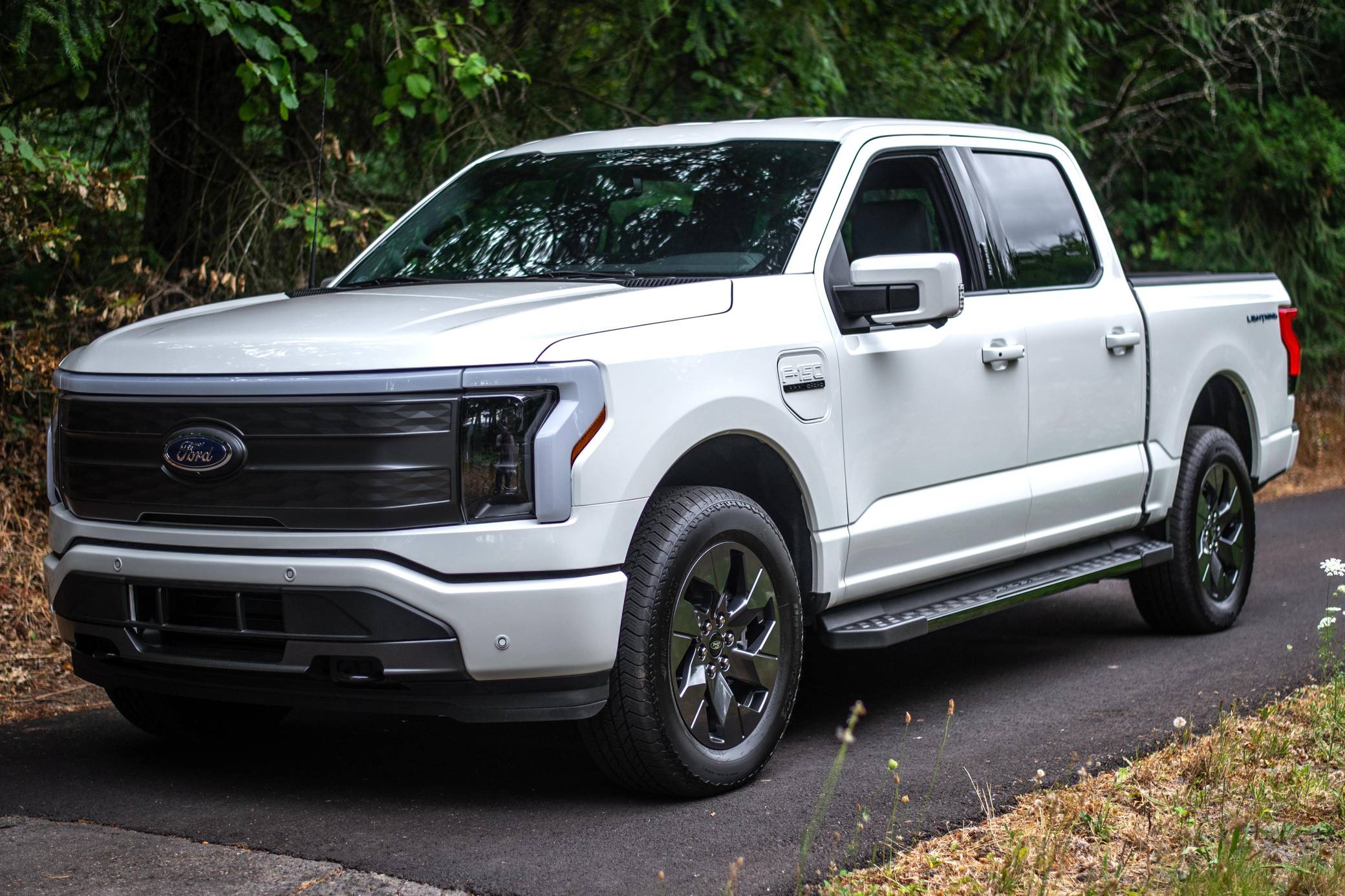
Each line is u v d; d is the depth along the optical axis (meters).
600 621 3.90
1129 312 6.16
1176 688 5.57
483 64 7.90
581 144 5.67
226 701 4.17
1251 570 6.89
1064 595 7.89
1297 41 15.29
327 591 3.83
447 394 3.83
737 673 4.35
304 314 4.33
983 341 5.32
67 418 4.27
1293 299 14.94
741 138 5.35
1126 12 14.41
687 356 4.18
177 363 4.08
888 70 10.36
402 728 5.16
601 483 3.89
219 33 7.31
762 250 4.82
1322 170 14.51
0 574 6.88
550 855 3.74
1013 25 11.04
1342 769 4.38
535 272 4.98
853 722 3.38
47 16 6.64
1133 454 6.16
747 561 4.35
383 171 9.01
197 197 8.74
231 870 3.63
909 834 3.88
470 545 3.81
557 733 5.07
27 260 7.90
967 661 6.25
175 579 4.03
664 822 4.02
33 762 4.72
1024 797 4.18
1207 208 15.39
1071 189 6.29
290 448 3.89
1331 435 13.95
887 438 4.89
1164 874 3.55
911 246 5.30
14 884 3.53
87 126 8.64
